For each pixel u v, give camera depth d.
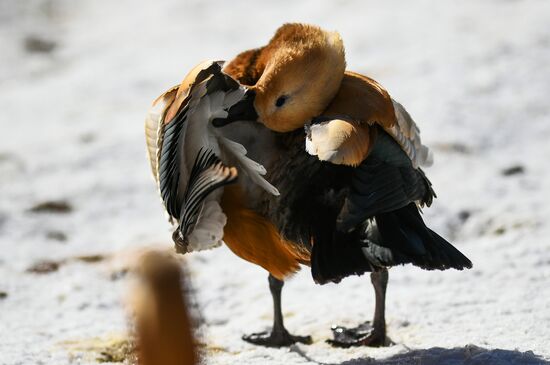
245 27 23.12
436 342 9.34
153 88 20.53
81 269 12.74
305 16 23.08
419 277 11.38
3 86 21.75
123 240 13.88
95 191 15.80
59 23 25.42
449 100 17.64
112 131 18.31
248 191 8.78
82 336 10.32
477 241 12.77
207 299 11.41
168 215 8.71
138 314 4.90
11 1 26.33
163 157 8.41
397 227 8.23
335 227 8.34
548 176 14.81
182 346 4.89
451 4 22.50
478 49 19.78
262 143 8.98
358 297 11.03
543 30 20.47
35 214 15.05
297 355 9.38
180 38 23.09
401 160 8.78
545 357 8.61
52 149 17.70
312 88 8.78
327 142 8.15
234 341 10.07
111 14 25.67
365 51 20.36
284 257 9.02
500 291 10.75
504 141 16.19
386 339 9.57
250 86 9.00
